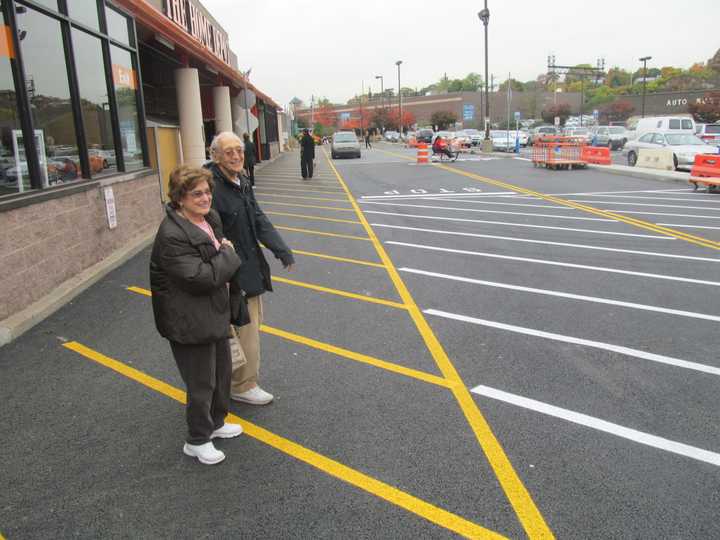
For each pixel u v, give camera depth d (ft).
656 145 73.51
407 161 100.17
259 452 12.03
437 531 9.66
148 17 36.68
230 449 12.16
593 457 11.70
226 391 12.18
